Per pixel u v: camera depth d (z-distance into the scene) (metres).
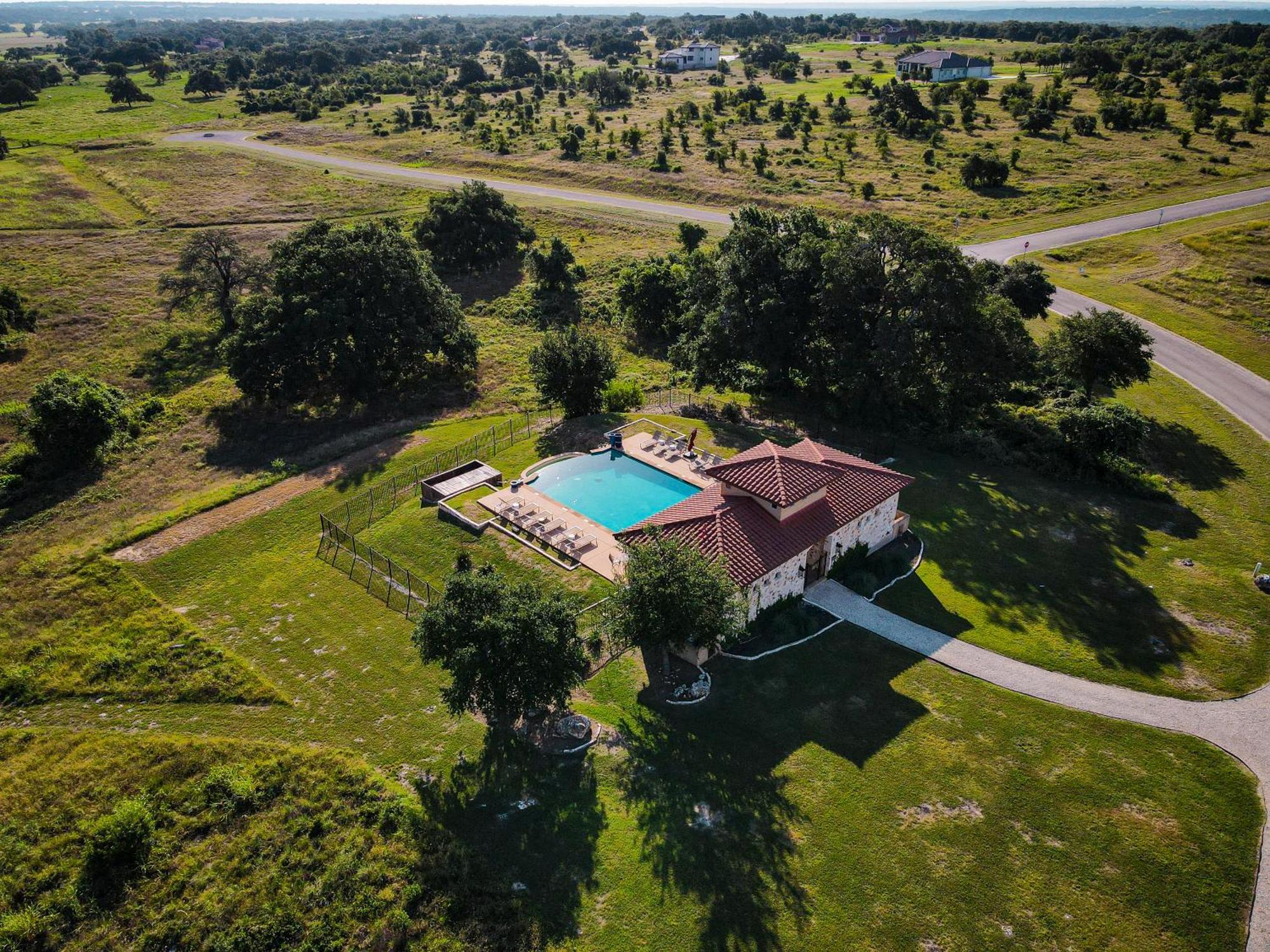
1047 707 33.56
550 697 31.06
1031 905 25.89
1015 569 42.41
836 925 25.52
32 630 42.38
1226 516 47.12
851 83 178.25
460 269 101.69
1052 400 59.12
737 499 40.16
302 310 65.81
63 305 90.12
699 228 94.75
